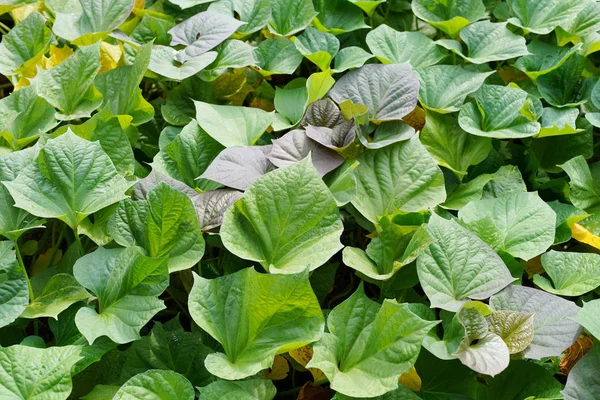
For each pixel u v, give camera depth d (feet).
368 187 3.99
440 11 4.77
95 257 3.56
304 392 3.65
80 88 4.17
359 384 3.34
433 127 4.22
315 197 3.62
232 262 3.87
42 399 3.29
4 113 4.03
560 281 3.79
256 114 4.20
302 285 3.38
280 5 4.66
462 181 4.26
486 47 4.52
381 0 4.74
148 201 3.62
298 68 4.83
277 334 3.43
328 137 3.97
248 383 3.38
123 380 3.51
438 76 4.38
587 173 4.20
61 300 3.56
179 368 3.55
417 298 3.83
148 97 4.74
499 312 3.51
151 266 3.48
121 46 4.46
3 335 3.67
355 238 4.33
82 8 4.48
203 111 4.10
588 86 4.46
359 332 3.49
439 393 3.55
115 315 3.46
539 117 4.33
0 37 5.19
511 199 3.95
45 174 3.64
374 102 4.22
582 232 3.99
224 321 3.45
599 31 4.66
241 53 4.37
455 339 3.46
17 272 3.49
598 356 3.44
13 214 3.69
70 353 3.36
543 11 4.65
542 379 3.52
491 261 3.64
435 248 3.65
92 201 3.65
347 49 4.53
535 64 4.58
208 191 3.80
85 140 3.71
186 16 4.89
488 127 4.22
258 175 3.82
